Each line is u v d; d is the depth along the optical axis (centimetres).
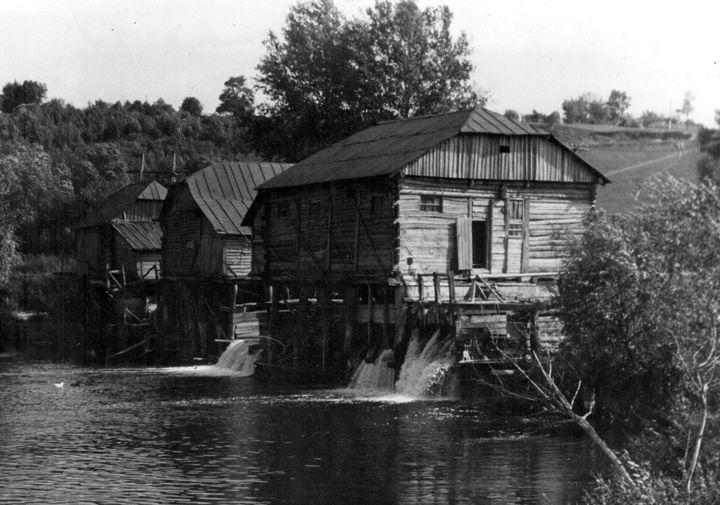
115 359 7294
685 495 1917
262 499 2584
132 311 7969
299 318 5312
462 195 4878
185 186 7181
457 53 8800
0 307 10225
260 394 4650
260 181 7125
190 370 6141
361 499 2564
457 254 4831
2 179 8512
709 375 2088
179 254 7350
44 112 17900
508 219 4959
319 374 5106
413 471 2848
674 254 2164
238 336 6384
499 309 4006
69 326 9231
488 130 4884
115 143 15575
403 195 4753
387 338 4684
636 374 2348
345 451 3152
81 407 4325
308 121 8950
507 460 2956
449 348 4169
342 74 8756
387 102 8656
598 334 2344
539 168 4991
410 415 3788
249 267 6644
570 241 2412
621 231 2258
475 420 3647
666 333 2191
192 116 17988
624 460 2227
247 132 9475
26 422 3884
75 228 9688
